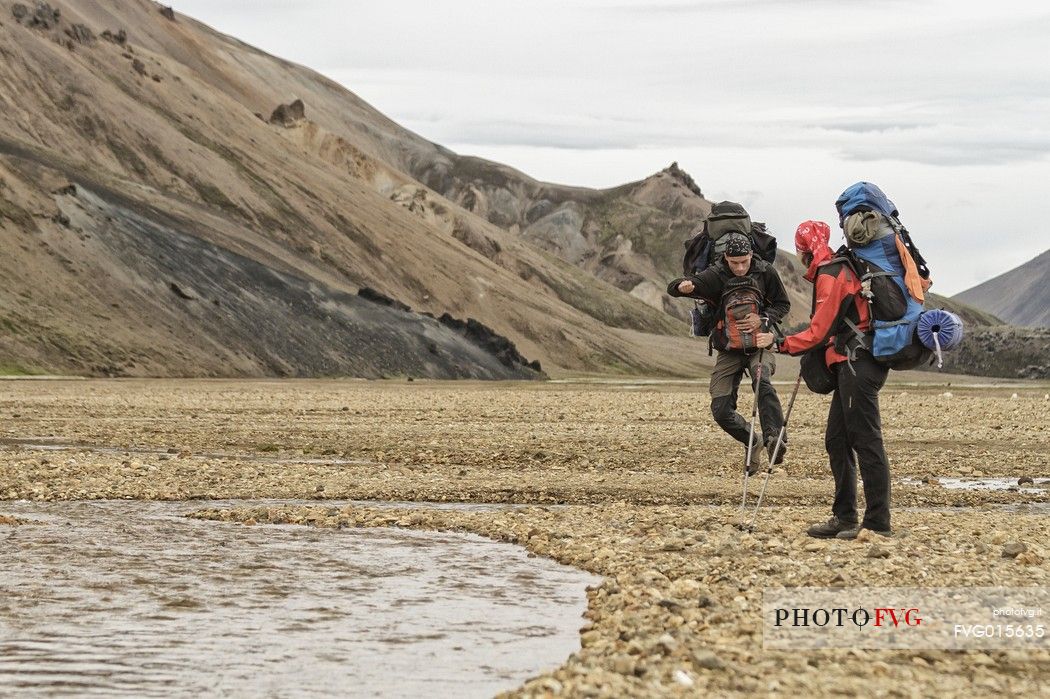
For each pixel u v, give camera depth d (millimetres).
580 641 8797
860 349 12742
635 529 14070
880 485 12930
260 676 7844
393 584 11125
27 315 123375
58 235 141625
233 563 12172
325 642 8805
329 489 19016
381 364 159000
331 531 14602
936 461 24750
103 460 22984
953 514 15633
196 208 196750
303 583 11125
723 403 13656
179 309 141750
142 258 148125
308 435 31297
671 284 13406
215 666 8094
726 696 6816
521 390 83938
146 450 26641
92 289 136000
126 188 181875
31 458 22891
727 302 13242
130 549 12984
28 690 7488
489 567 12070
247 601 10273
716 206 13562
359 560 12445
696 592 9867
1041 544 12258
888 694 6879
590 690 6875
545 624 9445
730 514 15461
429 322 184875
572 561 12234
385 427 34812
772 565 11016
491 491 18938
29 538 13711
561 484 19844
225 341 140750
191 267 154125
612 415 43344
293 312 159250
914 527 13789
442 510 16812
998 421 39438
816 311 12852
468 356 181000
